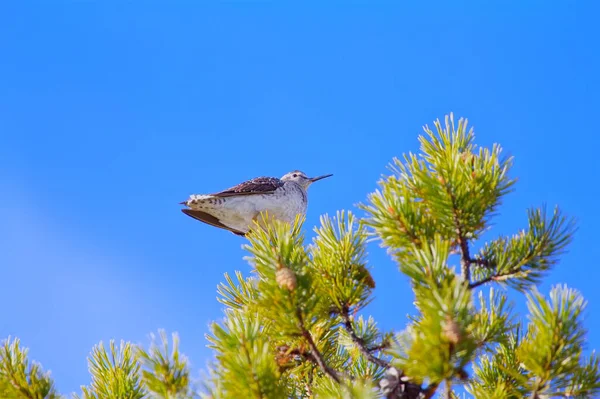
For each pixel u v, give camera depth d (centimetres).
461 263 723
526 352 634
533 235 720
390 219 716
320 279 768
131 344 790
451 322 557
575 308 611
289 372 789
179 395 614
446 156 756
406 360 589
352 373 823
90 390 768
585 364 648
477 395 712
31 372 697
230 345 639
